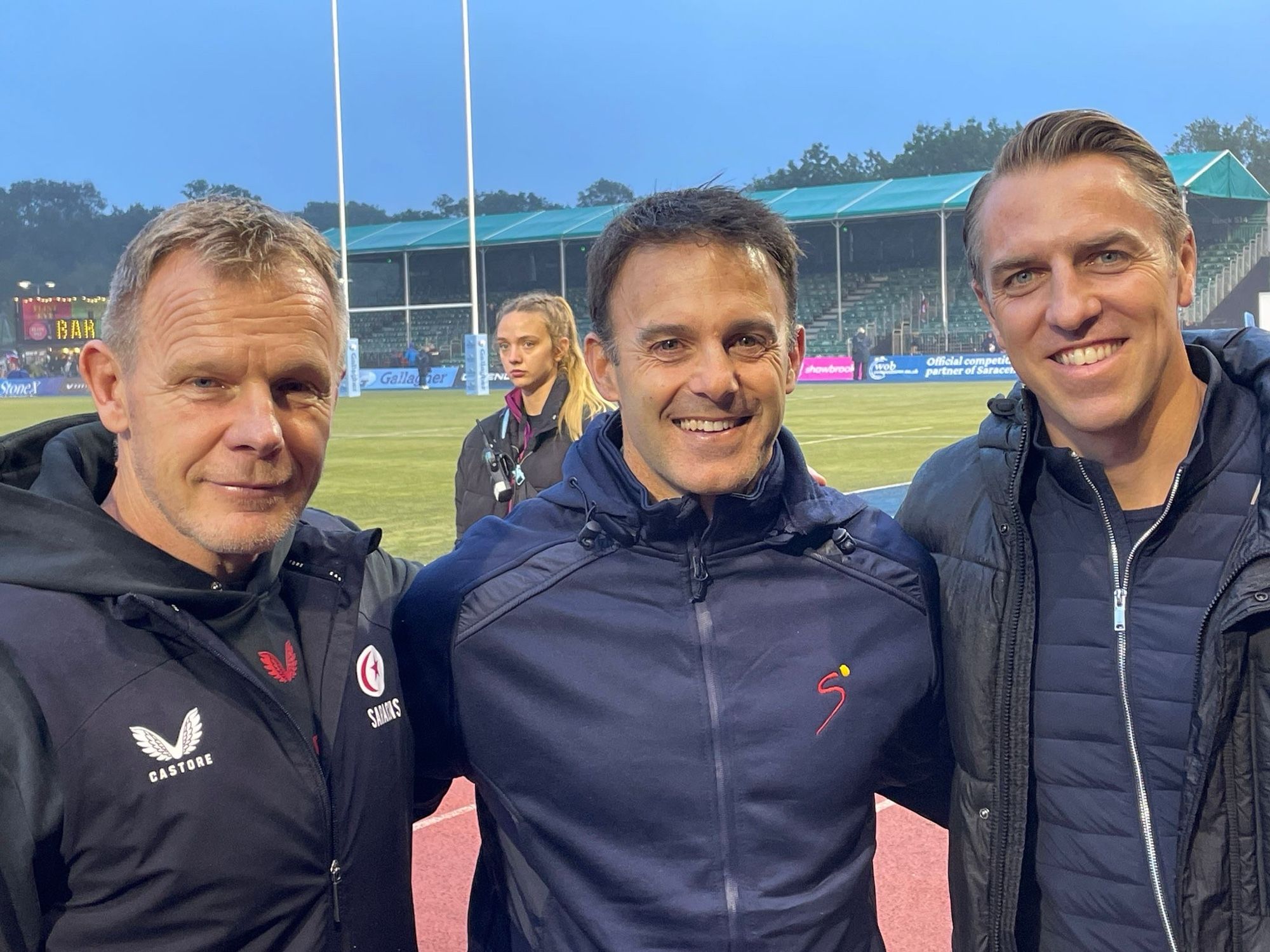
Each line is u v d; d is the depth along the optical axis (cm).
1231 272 4338
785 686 191
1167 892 180
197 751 156
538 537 203
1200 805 170
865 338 4159
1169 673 182
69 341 4975
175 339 155
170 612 156
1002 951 191
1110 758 186
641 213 186
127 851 151
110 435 182
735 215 183
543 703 191
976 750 195
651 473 198
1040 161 183
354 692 178
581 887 189
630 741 187
